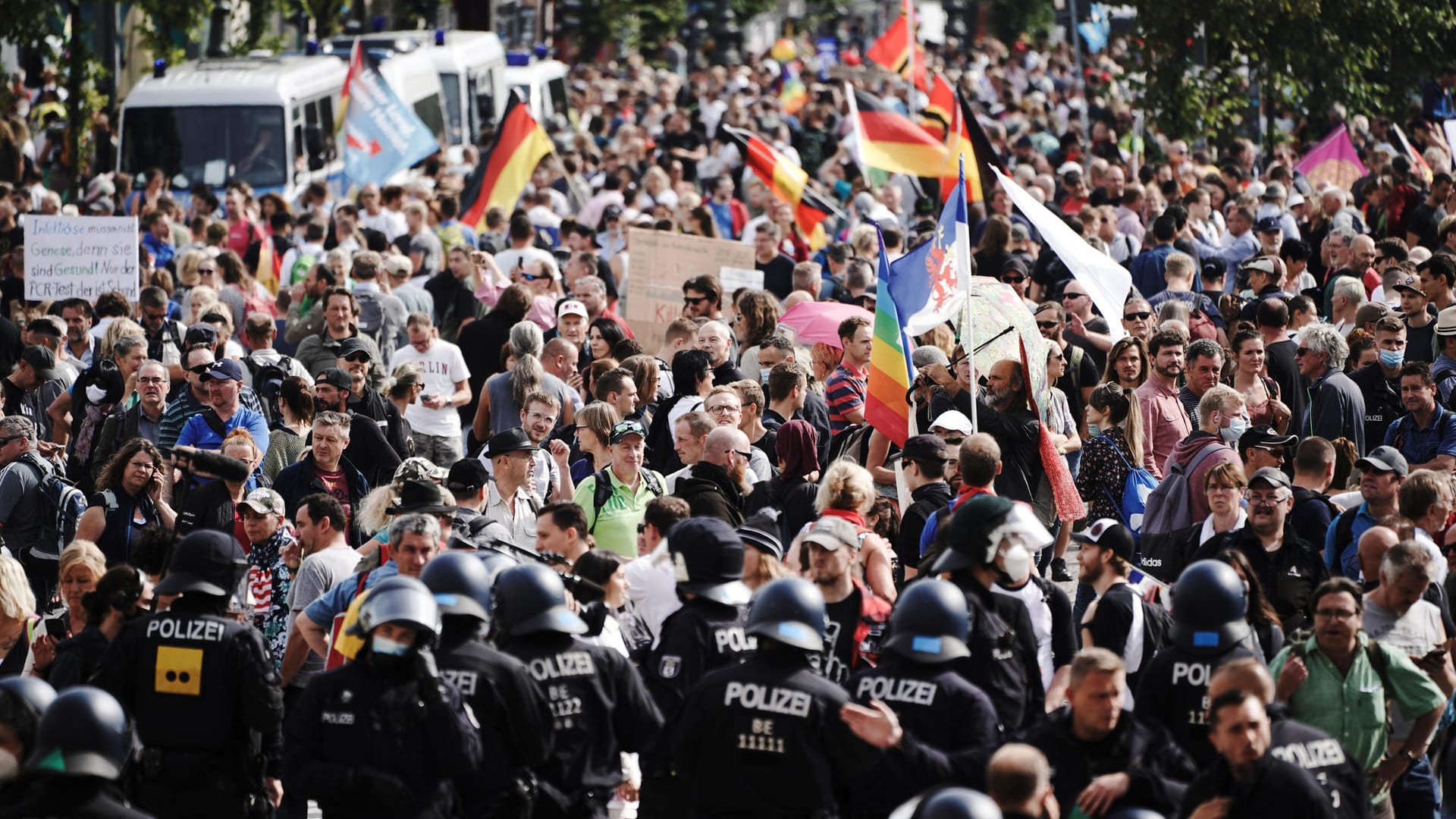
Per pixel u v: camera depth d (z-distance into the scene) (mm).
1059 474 38750
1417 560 28812
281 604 34688
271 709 26578
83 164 106500
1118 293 49875
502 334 54656
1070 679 23500
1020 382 39281
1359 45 98125
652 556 31453
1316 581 31969
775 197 75188
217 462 36469
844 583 28578
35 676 31578
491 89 122625
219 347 51719
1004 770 20234
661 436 43875
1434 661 28516
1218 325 55062
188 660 26375
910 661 24422
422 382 47750
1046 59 190250
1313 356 44969
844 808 24844
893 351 38844
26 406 50062
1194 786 22891
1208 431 39344
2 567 32906
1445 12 97750
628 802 31516
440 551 29422
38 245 57531
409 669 24078
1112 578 29719
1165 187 84438
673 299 60938
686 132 121438
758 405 41938
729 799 24047
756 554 29344
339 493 40250
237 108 96812
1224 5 95312
